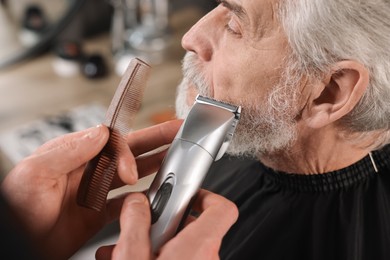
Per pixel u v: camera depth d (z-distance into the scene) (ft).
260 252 1.94
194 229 1.37
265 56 1.66
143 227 1.34
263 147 1.84
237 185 2.22
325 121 1.68
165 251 1.31
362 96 1.65
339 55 1.56
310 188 1.95
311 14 1.52
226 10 1.77
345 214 1.86
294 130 1.79
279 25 1.60
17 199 1.54
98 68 4.22
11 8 4.32
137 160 1.78
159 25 4.48
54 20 4.44
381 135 1.79
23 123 3.86
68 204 1.71
